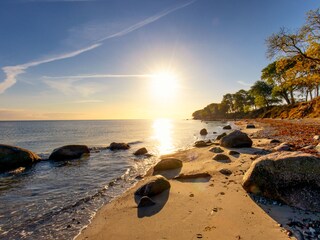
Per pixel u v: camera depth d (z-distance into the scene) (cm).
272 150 1700
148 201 872
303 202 712
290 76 3034
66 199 1055
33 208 953
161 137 4806
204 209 773
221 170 1227
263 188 813
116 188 1204
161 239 612
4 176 1555
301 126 3450
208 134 5034
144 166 1788
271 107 10231
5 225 798
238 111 15475
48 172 1652
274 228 603
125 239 637
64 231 734
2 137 5572
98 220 787
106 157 2248
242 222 653
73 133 6862
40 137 5419
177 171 1416
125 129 9206
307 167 754
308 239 539
